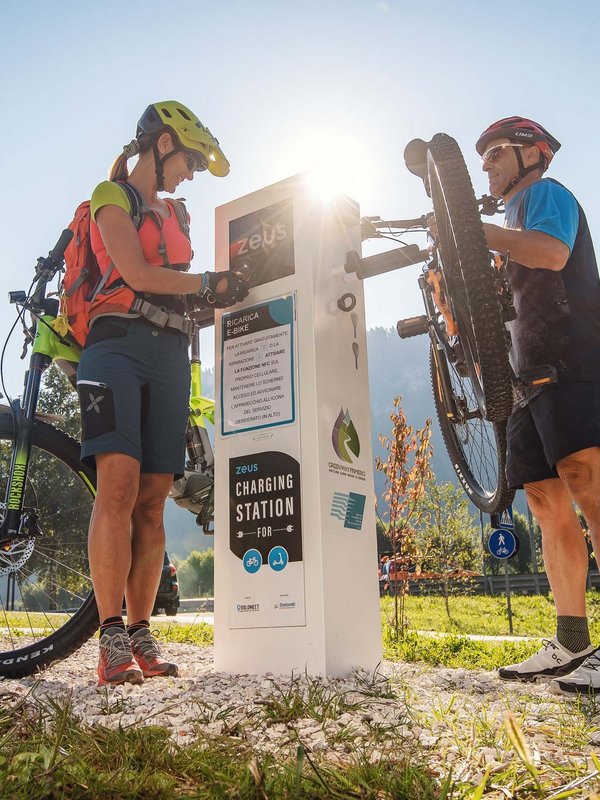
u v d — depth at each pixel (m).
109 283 3.00
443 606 14.41
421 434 6.52
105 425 2.85
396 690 2.60
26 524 3.21
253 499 3.08
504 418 2.72
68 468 3.38
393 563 6.45
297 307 3.12
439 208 2.81
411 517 6.62
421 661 4.00
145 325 3.02
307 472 2.96
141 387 3.04
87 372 2.93
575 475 2.88
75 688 2.55
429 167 2.88
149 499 3.14
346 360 3.21
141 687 2.58
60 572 3.34
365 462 3.20
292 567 2.92
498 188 3.39
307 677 2.66
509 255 2.89
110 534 2.79
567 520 3.16
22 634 3.31
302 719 2.05
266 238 3.28
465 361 3.02
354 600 2.98
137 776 1.45
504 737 1.83
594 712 2.19
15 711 2.07
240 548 3.07
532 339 2.94
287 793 1.37
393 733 1.89
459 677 3.03
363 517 3.12
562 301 2.91
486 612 13.08
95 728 1.83
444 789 1.36
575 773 1.58
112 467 2.85
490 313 2.49
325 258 3.20
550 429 2.88
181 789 1.42
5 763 1.47
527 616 11.75
